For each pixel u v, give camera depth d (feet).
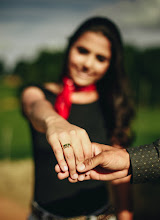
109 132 5.49
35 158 4.72
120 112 5.61
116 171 2.94
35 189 4.73
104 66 4.97
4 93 134.92
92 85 5.22
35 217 4.55
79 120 4.93
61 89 5.11
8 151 29.76
